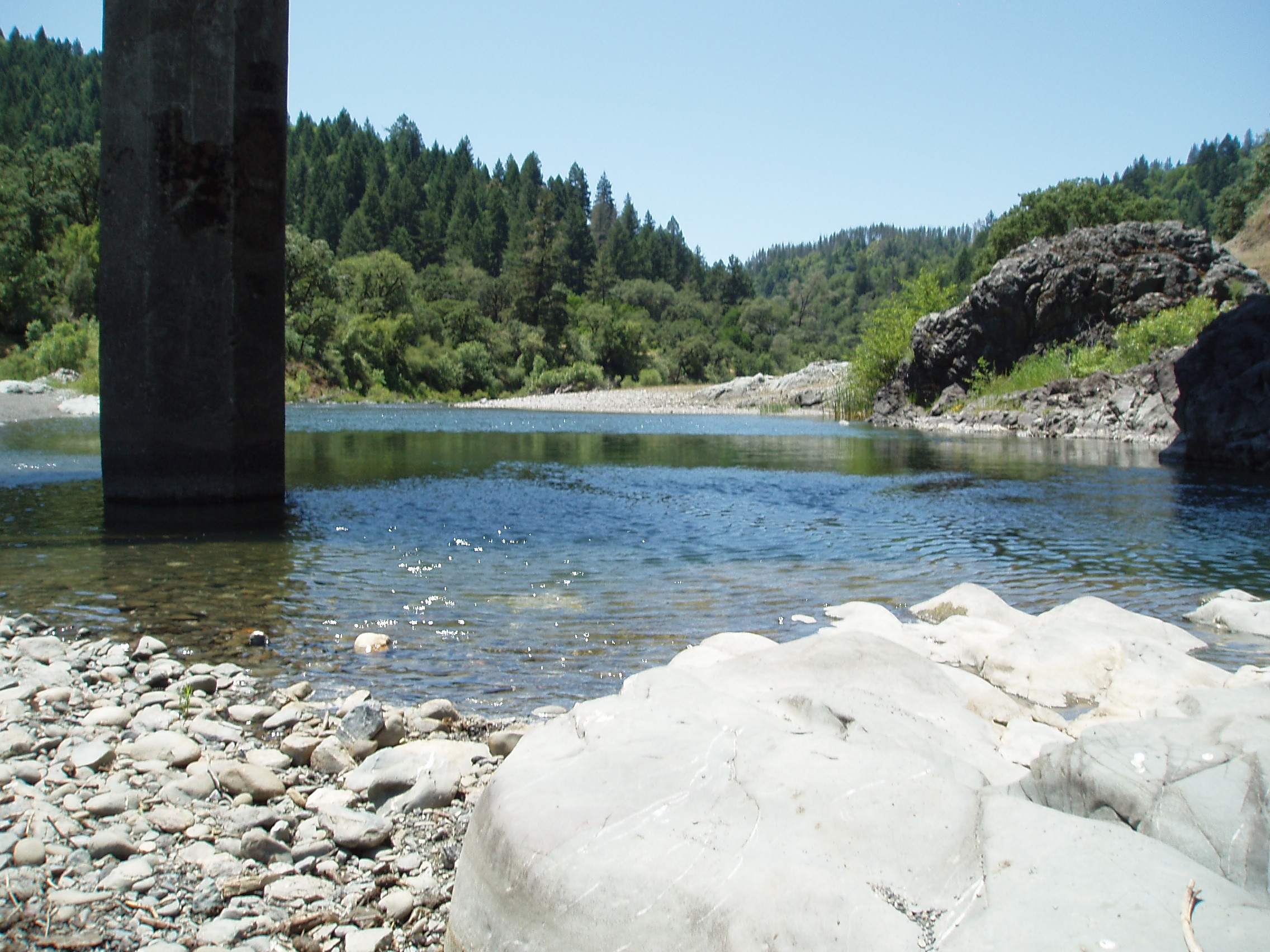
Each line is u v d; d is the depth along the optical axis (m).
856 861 2.62
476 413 49.12
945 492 15.62
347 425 35.06
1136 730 3.34
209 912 3.15
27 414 29.09
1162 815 2.88
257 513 11.96
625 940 2.46
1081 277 34.22
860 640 4.95
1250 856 2.67
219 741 4.68
